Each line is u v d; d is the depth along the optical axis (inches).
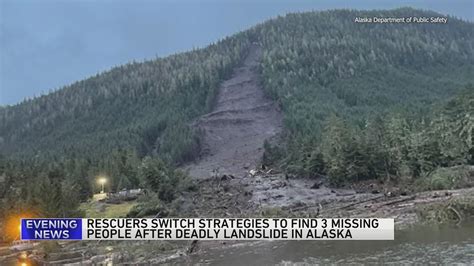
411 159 4210.1
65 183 4328.3
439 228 2204.7
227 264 1921.8
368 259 1702.8
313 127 7628.0
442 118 4441.4
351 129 5049.2
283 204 3769.7
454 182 3452.3
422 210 2559.1
